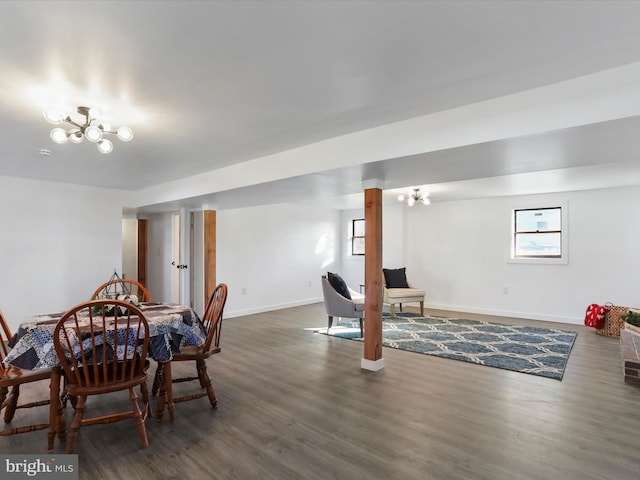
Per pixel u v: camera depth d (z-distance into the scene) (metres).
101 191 5.58
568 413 2.68
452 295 7.18
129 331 2.35
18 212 4.80
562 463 2.05
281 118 2.78
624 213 5.57
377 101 2.49
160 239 7.12
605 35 1.73
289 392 3.10
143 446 2.24
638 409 2.75
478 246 6.89
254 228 7.03
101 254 5.54
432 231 7.45
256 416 2.65
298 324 5.91
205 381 2.80
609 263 5.68
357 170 3.34
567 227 6.01
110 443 2.29
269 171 3.87
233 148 3.57
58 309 5.09
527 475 1.94
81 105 2.49
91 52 1.83
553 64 2.01
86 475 1.96
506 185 5.42
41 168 4.31
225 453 2.17
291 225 7.79
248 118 2.77
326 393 3.07
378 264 3.72
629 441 2.29
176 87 2.24
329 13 1.54
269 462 2.07
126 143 3.36
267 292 7.25
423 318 6.31
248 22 1.60
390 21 1.61
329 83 2.21
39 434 2.41
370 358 3.66
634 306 5.48
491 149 2.65
